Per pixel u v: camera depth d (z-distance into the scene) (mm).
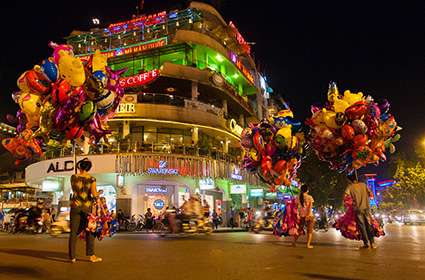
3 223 27234
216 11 36562
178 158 27906
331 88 11195
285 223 11312
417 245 11047
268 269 6223
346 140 10859
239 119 41281
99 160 26703
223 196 34875
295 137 12281
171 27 34750
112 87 8234
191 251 9344
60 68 7203
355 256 8094
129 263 7012
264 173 12711
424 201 47969
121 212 25906
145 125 30469
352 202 10391
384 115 11227
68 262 7141
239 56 42781
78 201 7320
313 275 5621
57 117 7484
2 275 5652
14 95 7801
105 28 36500
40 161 28984
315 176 40500
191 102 31031
